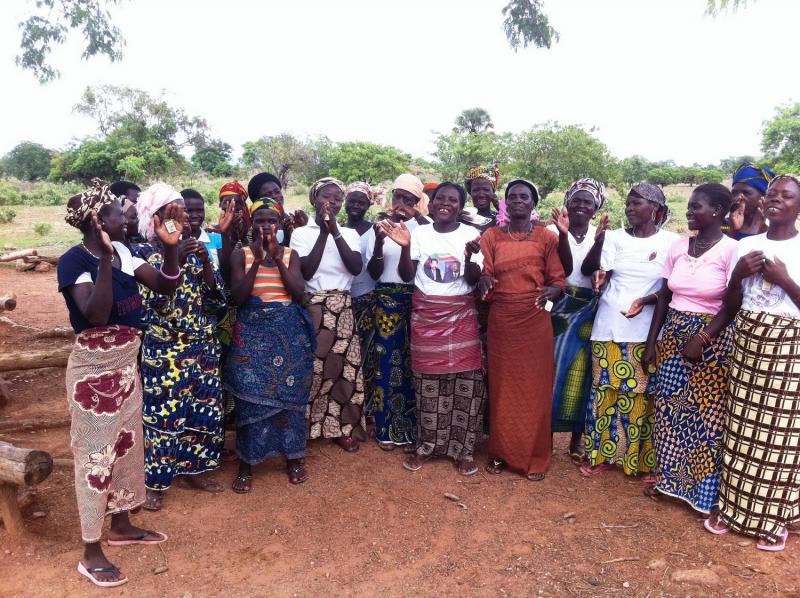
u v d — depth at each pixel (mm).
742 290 3301
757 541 3344
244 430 3973
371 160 46969
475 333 4164
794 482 3240
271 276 3955
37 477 3172
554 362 4289
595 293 4234
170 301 3609
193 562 3219
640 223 3947
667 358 3732
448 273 4070
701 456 3609
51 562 3162
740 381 3303
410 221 4840
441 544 3400
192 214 4102
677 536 3445
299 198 37906
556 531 3520
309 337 4090
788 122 38531
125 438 3088
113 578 3000
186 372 3730
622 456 4164
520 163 25328
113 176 52562
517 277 3988
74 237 18594
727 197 3502
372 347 4793
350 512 3742
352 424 4602
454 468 4348
